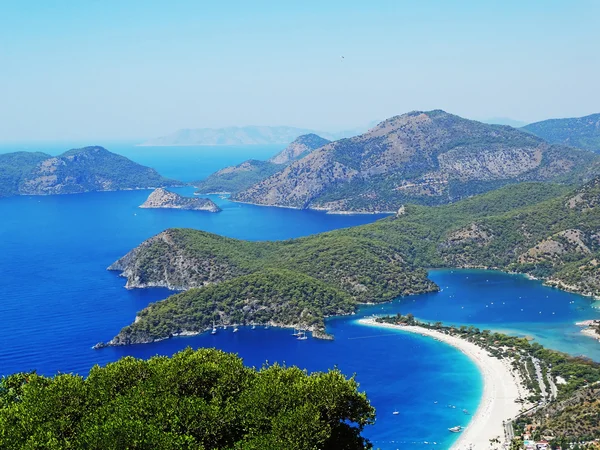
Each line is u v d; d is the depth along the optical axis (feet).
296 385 464.65
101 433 376.68
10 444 385.09
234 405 453.58
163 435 382.83
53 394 442.09
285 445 405.80
